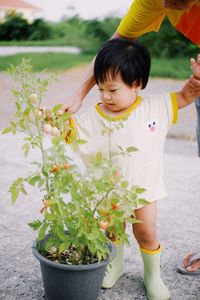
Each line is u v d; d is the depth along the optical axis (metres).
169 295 2.34
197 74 2.04
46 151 1.93
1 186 3.61
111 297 2.35
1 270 2.54
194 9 2.18
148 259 2.32
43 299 2.32
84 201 1.99
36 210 3.25
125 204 2.03
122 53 2.07
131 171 2.14
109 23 11.63
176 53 9.66
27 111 1.97
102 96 2.14
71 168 1.91
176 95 2.19
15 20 12.06
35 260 2.65
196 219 3.19
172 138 5.13
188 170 4.11
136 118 2.15
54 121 1.99
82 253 2.14
